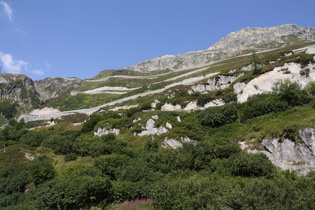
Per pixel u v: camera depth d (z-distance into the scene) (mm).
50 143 43406
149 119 43844
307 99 33281
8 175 29266
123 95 101438
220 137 33688
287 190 15945
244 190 16156
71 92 125750
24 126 78812
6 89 166750
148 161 28297
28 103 158375
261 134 27656
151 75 164250
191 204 16094
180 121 44000
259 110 34781
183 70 149625
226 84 60812
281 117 30266
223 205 15273
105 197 21000
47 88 188500
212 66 122125
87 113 84938
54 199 20109
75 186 20609
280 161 24656
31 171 27797
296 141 24453
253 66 57156
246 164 21234
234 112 38000
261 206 14328
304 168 22906
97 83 167875
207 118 39125
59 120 78438
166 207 17016
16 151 39500
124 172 24375
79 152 36875
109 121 49781
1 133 56688
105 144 36250
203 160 25859
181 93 62750
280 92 36562
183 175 23672
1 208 22766
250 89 44688
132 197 21250
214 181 19688
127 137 42406
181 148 29672
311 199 15016
